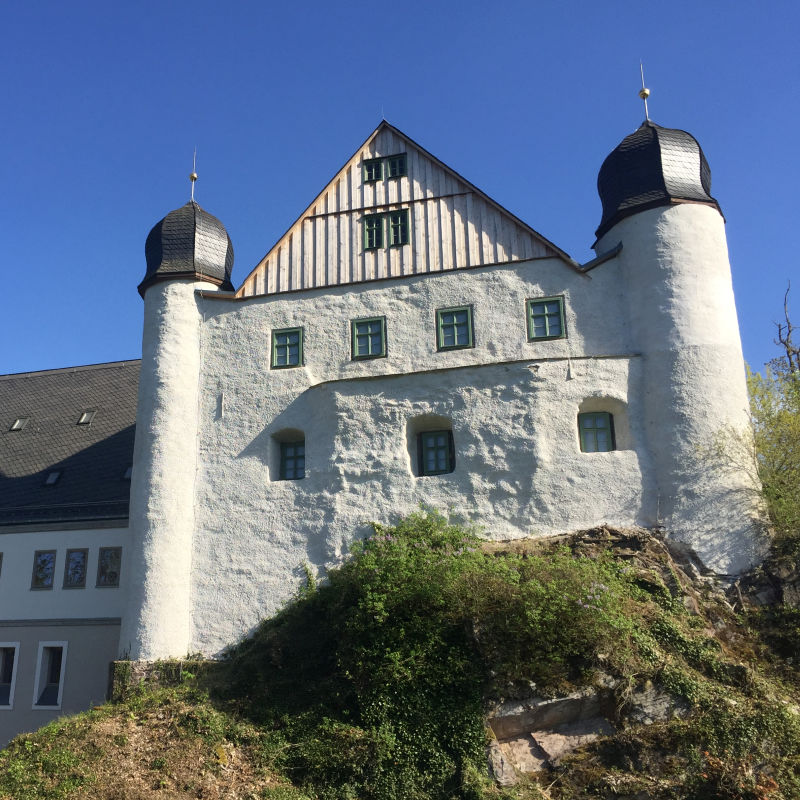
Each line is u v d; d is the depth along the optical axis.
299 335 27.00
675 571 21.73
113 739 19.23
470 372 24.88
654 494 23.27
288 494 25.33
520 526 23.55
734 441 23.22
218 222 29.28
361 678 19.17
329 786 17.94
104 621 27.36
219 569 25.11
